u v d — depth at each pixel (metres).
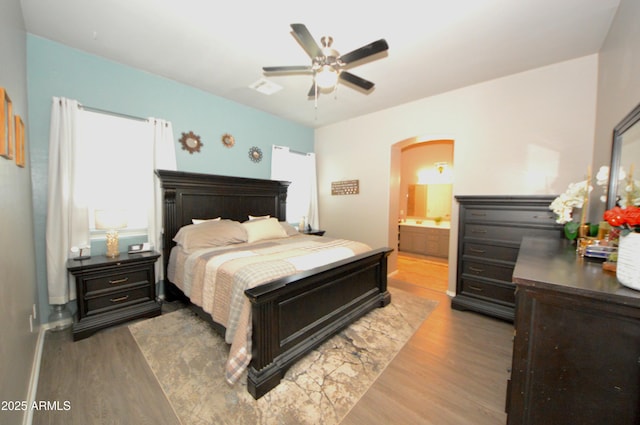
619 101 1.83
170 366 1.89
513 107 2.89
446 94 3.38
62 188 2.35
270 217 3.94
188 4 1.85
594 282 1.00
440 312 2.90
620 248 0.98
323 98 3.62
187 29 2.15
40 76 2.29
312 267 2.17
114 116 2.74
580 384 0.97
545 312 1.02
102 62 2.62
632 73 1.62
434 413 1.51
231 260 2.18
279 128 4.47
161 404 1.55
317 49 1.86
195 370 1.85
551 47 2.35
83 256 2.46
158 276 3.02
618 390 0.90
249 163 4.03
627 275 0.92
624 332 0.88
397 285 3.83
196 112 3.37
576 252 1.64
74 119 2.42
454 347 2.20
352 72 2.81
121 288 2.46
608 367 0.92
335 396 1.64
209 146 3.53
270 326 1.70
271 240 3.30
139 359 1.97
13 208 1.49
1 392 1.08
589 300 0.92
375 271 2.94
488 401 1.60
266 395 1.63
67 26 2.13
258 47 2.42
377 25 2.06
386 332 2.44
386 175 4.11
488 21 2.00
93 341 2.19
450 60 2.58
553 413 1.02
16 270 1.49
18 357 1.39
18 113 1.78
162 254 3.05
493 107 3.03
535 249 1.79
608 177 1.88
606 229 1.64
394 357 2.05
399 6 1.84
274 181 4.14
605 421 0.93
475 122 3.16
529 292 1.05
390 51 2.42
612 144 1.87
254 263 2.05
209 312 2.07
